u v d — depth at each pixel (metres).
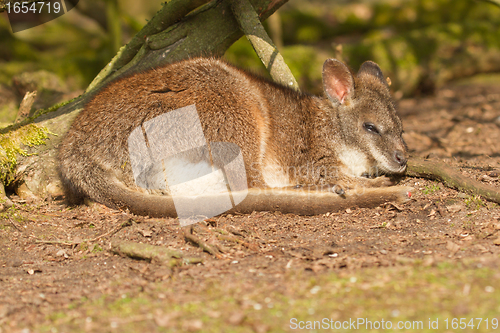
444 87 17.47
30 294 4.50
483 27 17.23
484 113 12.57
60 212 6.91
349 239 5.70
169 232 5.96
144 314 3.91
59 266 5.33
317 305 3.86
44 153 7.48
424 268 4.38
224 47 8.36
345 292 4.02
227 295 4.14
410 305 3.75
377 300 3.86
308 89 14.73
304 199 6.55
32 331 3.73
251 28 7.86
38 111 8.16
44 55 18.27
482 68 16.86
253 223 6.28
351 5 20.16
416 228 5.92
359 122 7.54
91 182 6.80
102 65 15.55
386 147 7.38
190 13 8.30
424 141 10.34
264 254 5.27
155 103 6.87
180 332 3.59
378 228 6.02
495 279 4.02
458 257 4.71
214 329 3.60
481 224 5.73
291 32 18.83
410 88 16.20
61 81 13.80
